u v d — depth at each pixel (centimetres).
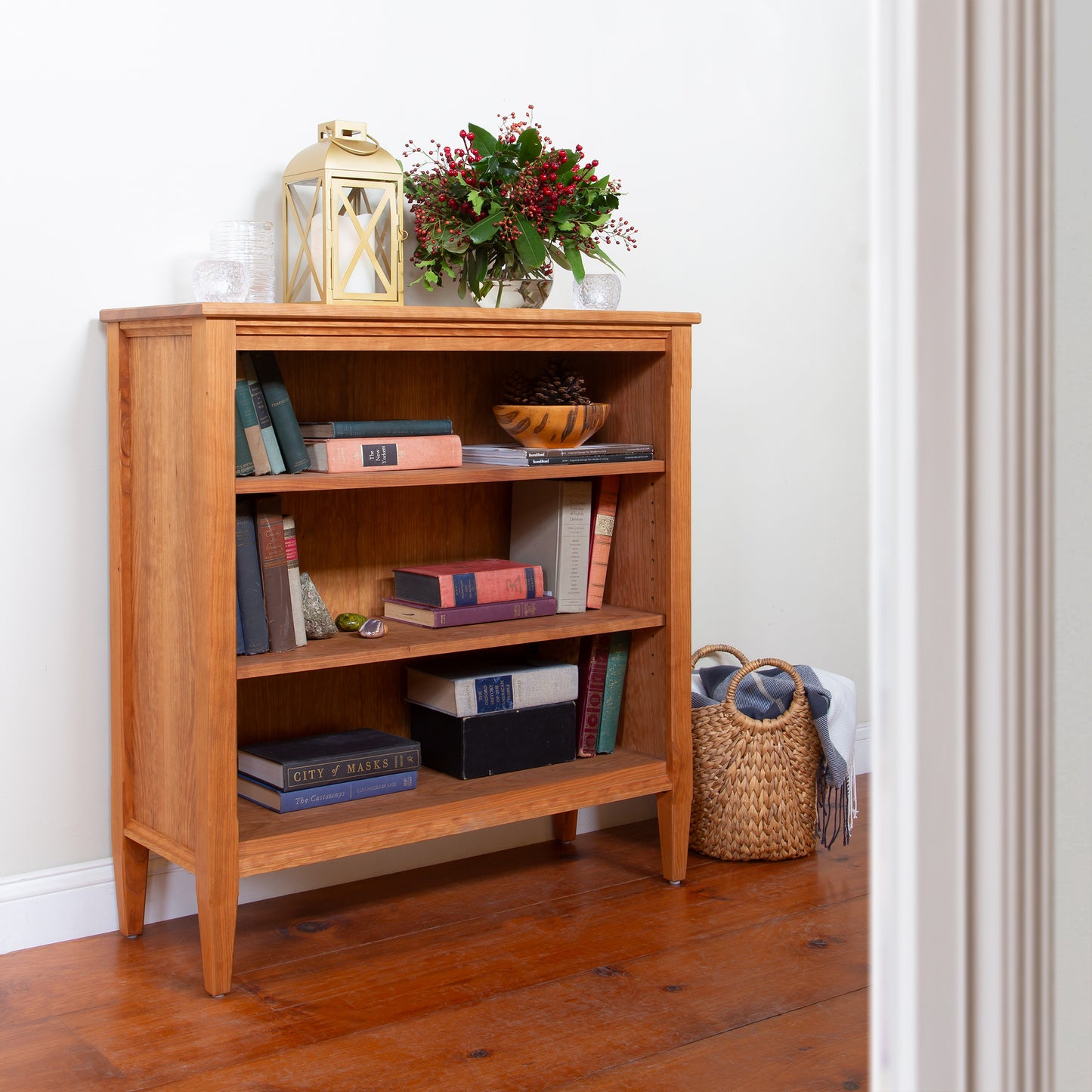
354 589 248
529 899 241
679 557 246
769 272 309
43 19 211
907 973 75
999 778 72
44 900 219
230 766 195
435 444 226
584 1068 174
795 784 262
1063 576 75
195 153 227
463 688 235
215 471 190
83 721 223
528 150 236
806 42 312
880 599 77
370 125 247
